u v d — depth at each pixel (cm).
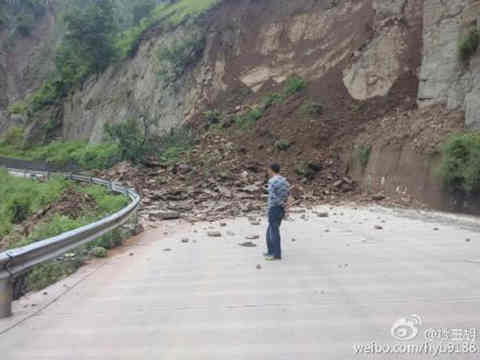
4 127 6256
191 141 2789
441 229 1054
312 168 2089
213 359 366
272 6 3484
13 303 554
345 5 2906
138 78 4450
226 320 459
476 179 1284
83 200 1822
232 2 3891
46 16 8256
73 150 4600
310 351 376
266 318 461
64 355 385
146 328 444
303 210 1471
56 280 712
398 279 597
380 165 1833
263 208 1527
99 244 921
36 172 3259
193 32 4009
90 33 5069
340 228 1097
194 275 661
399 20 2331
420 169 1590
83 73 5438
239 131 2666
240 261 746
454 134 1534
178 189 1866
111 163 3172
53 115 5597
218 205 1598
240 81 3269
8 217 2114
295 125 2386
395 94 2191
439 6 1941
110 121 4462
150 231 1167
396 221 1211
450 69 1792
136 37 4838
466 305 480
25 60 7481
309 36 3028
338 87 2467
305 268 678
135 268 726
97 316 487
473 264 676
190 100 3572
